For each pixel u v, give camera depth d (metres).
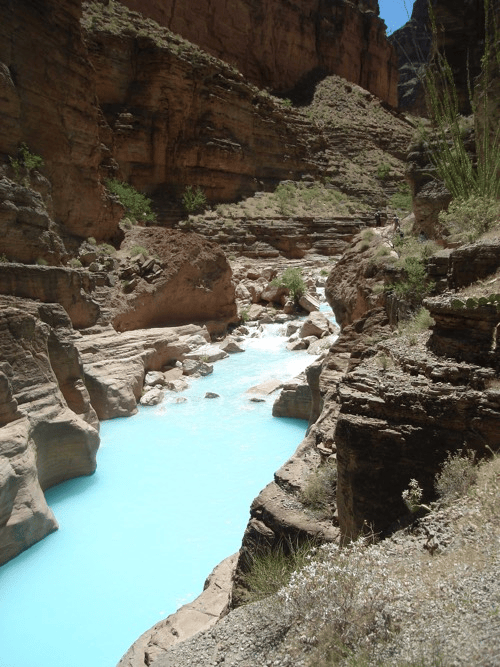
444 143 10.83
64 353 15.14
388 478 6.36
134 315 23.69
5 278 16.16
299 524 7.45
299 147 53.19
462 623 3.74
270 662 4.19
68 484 13.64
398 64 89.88
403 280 13.04
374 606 4.15
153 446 15.95
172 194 41.44
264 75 62.44
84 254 23.64
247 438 16.48
